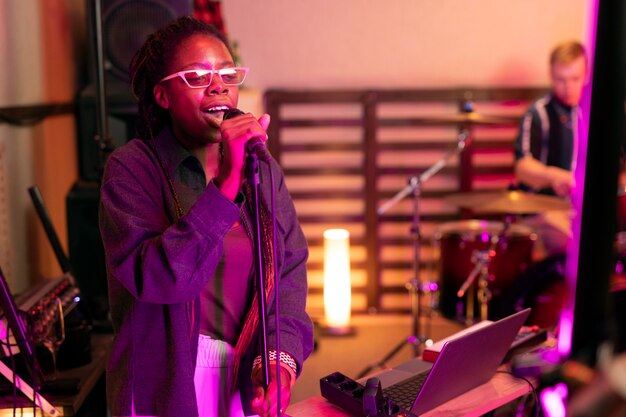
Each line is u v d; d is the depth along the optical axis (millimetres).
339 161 4715
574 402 427
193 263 1250
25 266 2836
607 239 631
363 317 4762
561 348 706
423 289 4184
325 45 4602
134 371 1333
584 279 635
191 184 1418
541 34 4609
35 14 3041
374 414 1463
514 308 3762
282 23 4574
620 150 630
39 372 2070
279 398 1234
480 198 3877
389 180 4730
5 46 2682
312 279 4801
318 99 4602
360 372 3865
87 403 2451
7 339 1860
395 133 4691
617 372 412
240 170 1225
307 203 4758
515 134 4680
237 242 1415
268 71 4613
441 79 4652
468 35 4609
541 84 4645
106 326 2746
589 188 645
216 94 1379
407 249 4777
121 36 3367
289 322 1461
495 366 1688
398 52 4621
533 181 4137
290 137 4688
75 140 3625
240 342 1410
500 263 3898
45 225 2568
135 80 1478
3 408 1991
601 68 616
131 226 1294
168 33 1417
